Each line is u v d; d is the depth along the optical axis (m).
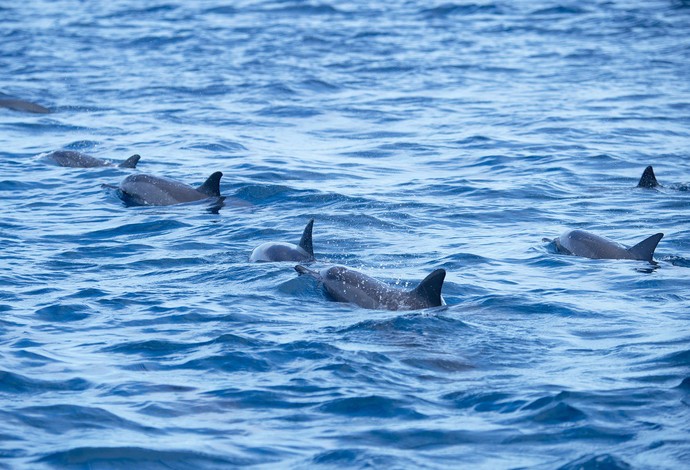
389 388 38.41
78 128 104.06
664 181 83.50
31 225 66.81
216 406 36.81
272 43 168.12
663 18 196.75
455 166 89.50
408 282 54.22
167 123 107.69
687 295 52.09
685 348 42.69
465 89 132.00
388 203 74.38
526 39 176.50
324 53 159.75
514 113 115.31
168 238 63.91
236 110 116.12
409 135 103.75
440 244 63.22
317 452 33.06
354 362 40.97
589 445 33.28
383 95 127.31
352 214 70.81
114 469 31.77
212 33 178.75
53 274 55.16
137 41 170.00
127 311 48.41
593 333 45.47
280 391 38.22
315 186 79.94
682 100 122.69
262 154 92.75
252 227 66.75
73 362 41.19
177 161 89.00
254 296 51.00
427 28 189.00
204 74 139.75
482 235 65.88
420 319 46.81
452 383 39.00
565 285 54.03
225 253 60.09
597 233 66.81
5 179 80.00
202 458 32.56
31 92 124.56
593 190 80.06
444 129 106.81
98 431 34.38
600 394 37.41
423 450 33.19
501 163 90.38
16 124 105.00
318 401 37.25
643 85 133.50
